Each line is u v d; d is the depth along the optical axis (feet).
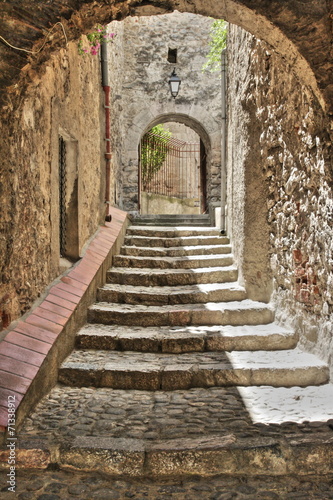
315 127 12.46
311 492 8.73
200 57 38.42
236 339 15.37
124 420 11.02
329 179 11.95
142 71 38.27
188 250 23.93
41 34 9.53
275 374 13.12
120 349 15.48
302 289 14.60
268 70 16.60
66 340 14.47
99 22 10.57
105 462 9.32
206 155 43.06
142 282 20.83
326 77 10.81
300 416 11.07
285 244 16.01
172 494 8.69
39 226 14.05
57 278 16.24
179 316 17.25
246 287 19.24
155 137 53.93
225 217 26.04
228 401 12.14
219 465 9.28
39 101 13.62
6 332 11.72
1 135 10.41
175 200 58.34
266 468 9.30
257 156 18.58
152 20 38.29
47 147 14.60
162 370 13.24
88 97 20.54
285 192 15.75
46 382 12.41
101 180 23.99
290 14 10.07
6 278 11.37
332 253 12.06
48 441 9.78
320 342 13.52
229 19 11.09
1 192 10.69
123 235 25.72
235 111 21.84
